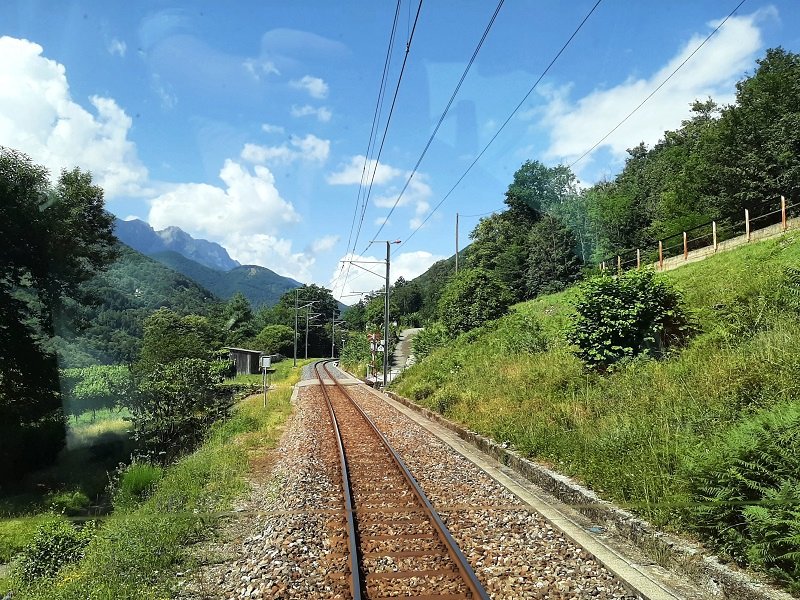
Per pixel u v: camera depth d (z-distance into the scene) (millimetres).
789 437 5469
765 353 8188
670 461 7113
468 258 74688
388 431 16781
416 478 10320
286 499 9148
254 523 8258
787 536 4820
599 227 55688
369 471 11133
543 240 57969
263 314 130875
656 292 12031
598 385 11812
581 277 54219
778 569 4816
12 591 7891
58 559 8742
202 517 8328
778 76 35688
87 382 27125
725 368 8586
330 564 6230
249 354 61438
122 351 31844
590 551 6180
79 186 25703
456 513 8039
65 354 26953
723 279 14867
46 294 24781
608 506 7266
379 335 48781
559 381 13375
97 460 21078
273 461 13320
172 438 20609
